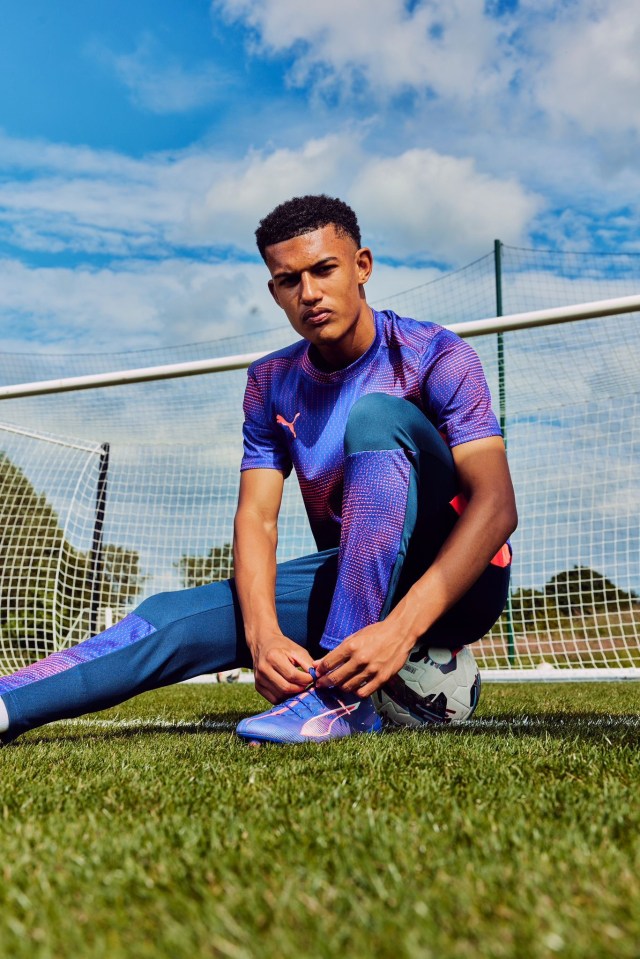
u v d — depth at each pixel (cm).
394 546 170
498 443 184
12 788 120
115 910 65
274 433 212
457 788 112
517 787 111
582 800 101
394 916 61
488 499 173
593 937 56
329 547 211
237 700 387
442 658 206
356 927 59
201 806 103
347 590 172
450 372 188
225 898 66
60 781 126
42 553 564
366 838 84
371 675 162
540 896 64
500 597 198
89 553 574
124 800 109
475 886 67
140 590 580
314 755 144
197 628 189
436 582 165
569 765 129
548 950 54
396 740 163
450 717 209
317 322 185
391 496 171
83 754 159
